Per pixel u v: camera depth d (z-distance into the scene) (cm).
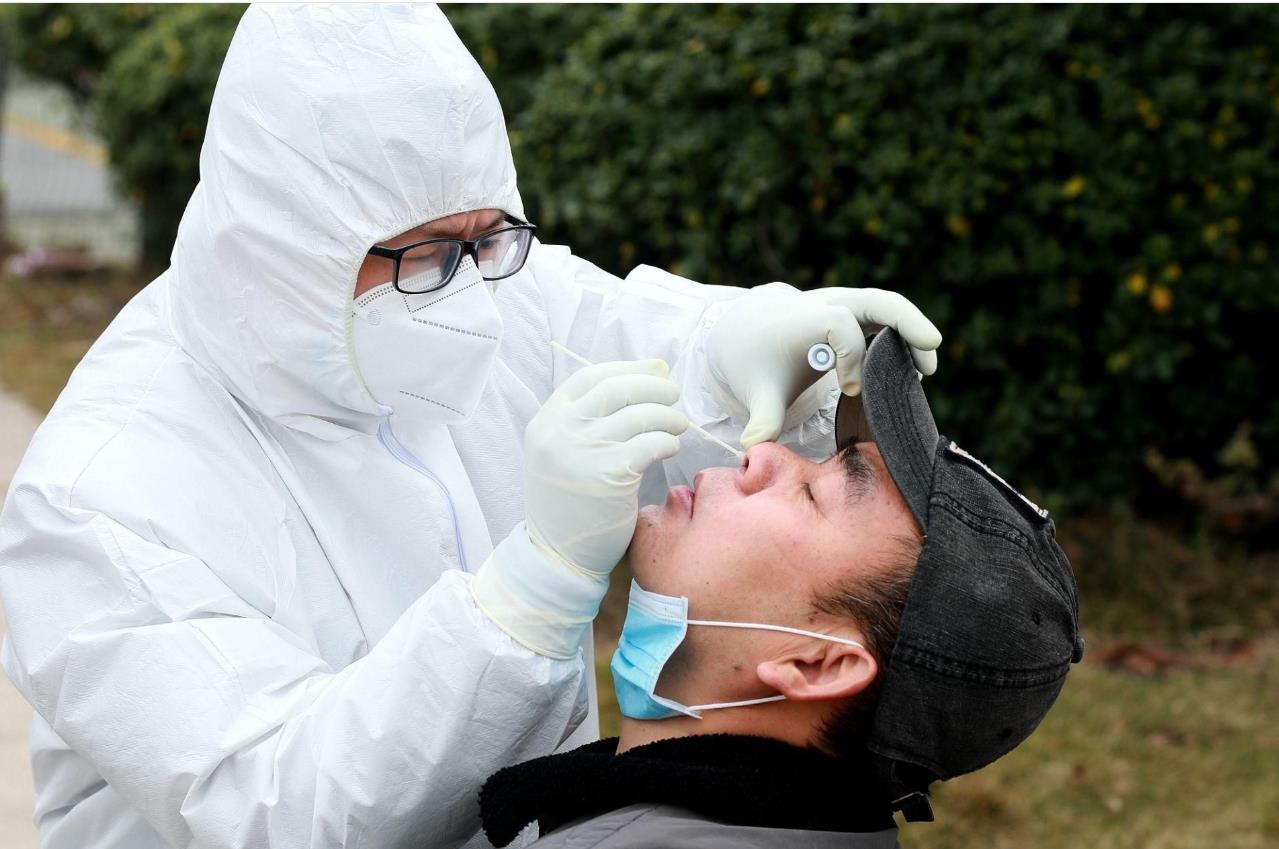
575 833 154
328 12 176
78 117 1055
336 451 191
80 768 190
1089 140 464
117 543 169
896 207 473
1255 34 466
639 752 165
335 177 174
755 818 158
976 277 482
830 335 192
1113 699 443
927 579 157
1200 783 397
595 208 518
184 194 908
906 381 177
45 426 184
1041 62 461
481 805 162
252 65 177
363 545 193
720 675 167
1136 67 462
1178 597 500
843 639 161
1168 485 574
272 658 169
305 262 176
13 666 176
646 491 224
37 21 974
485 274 199
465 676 161
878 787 169
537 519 164
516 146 549
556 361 223
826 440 214
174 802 164
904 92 472
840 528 164
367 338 183
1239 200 469
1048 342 495
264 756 162
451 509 197
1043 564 166
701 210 504
